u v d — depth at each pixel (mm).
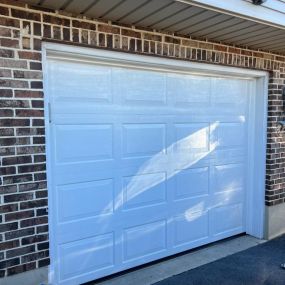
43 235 2662
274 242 4289
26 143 2529
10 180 2482
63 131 2938
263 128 4281
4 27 2381
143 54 3113
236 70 3906
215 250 4023
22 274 2582
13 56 2428
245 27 3059
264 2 2791
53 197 2920
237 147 4328
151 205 3584
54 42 2631
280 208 4480
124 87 3271
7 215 2486
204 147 3979
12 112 2455
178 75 3658
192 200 3934
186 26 3021
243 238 4418
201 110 3896
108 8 2539
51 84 2834
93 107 3092
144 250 3580
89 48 2816
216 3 2559
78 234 3102
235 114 4242
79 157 3051
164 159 3633
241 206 4480
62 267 3029
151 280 3303
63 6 2494
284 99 4320
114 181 3293
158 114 3539
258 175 4383
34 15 2484
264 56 4059
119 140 3287
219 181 4188
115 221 3334
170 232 3770
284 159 4457
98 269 3264
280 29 3121
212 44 3547
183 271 3494
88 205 3143
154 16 2734
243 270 3521
